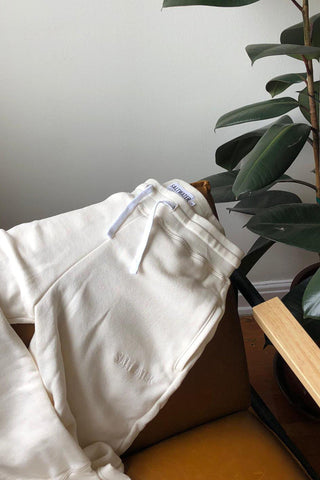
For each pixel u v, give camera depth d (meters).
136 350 0.78
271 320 0.78
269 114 0.99
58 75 1.17
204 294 0.79
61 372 0.73
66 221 0.78
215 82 1.23
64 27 1.10
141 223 0.79
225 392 0.93
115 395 0.79
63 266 0.75
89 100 1.21
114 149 1.30
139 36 1.13
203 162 1.36
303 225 1.03
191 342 0.78
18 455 0.72
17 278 0.73
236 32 1.16
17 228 0.77
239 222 1.49
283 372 1.43
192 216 0.81
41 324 0.72
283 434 0.96
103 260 0.76
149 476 0.86
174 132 1.30
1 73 1.14
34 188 1.35
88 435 0.81
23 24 1.08
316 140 1.09
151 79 1.20
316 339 1.13
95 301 0.75
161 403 0.81
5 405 0.72
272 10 1.14
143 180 1.38
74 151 1.29
